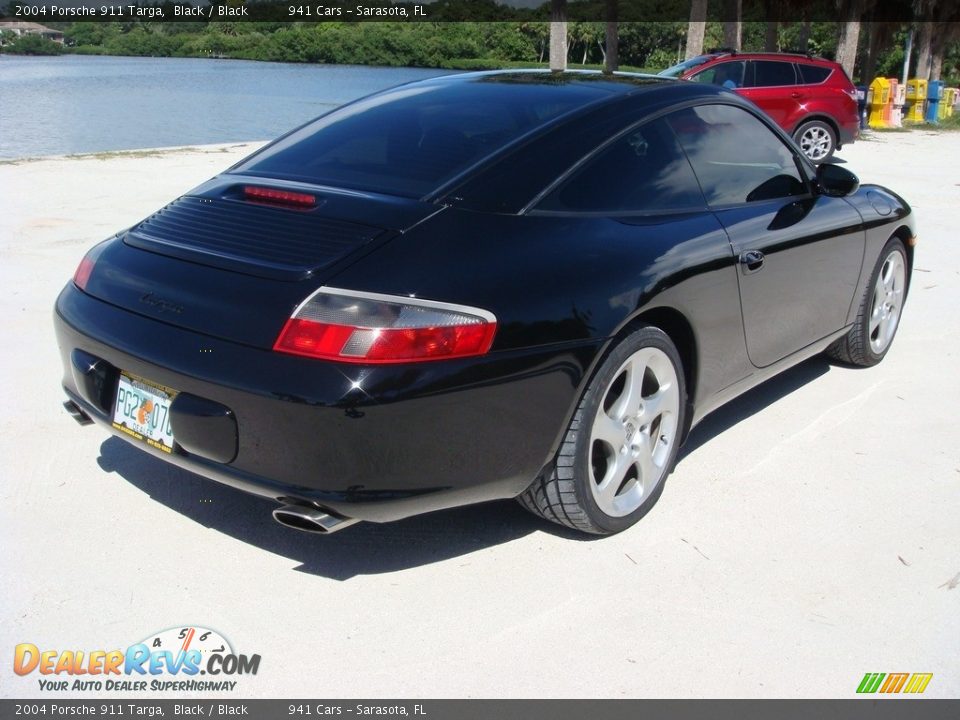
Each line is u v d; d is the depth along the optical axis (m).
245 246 2.68
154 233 2.94
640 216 3.04
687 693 2.33
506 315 2.50
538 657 2.46
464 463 2.51
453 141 3.04
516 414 2.55
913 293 6.31
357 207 2.72
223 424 2.46
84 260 3.08
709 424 4.02
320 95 25.17
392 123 3.29
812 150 14.02
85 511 3.12
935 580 2.85
